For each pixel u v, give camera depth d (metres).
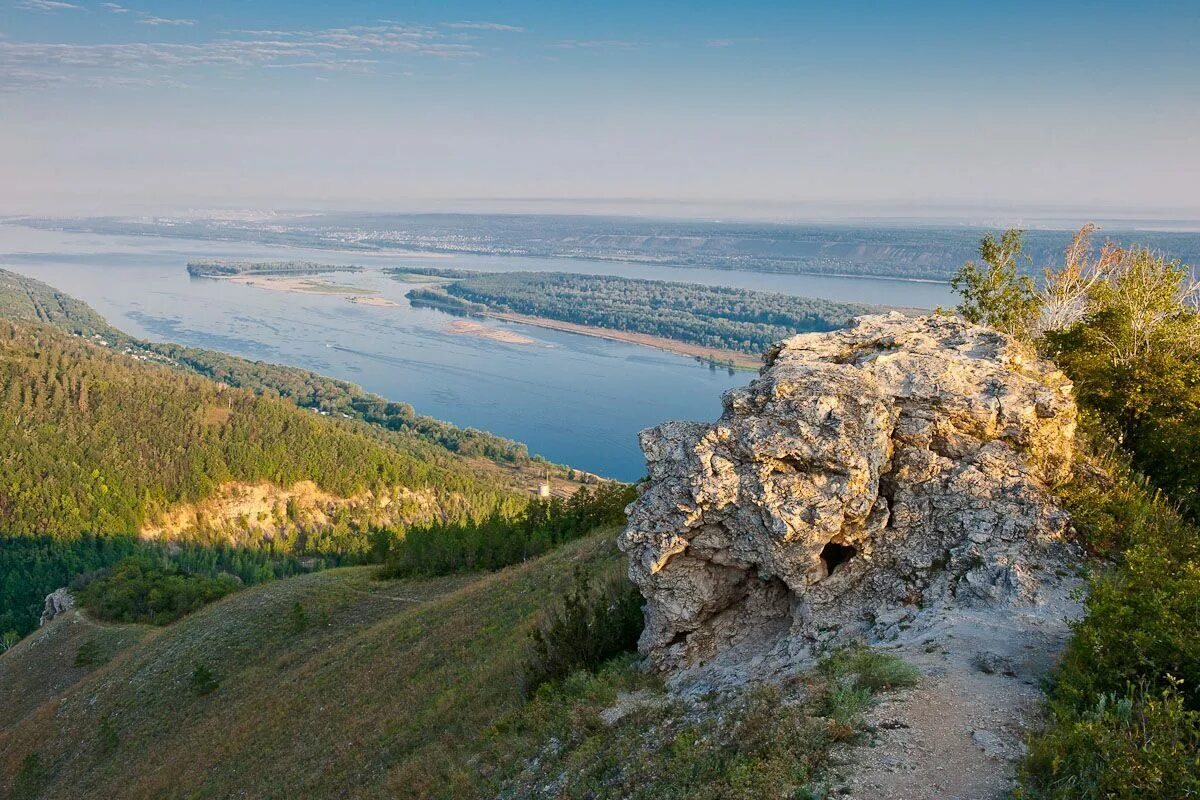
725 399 17.34
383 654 36.44
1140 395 18.33
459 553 65.06
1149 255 23.25
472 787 16.77
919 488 15.47
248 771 30.31
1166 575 11.03
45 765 44.88
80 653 69.00
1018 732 9.87
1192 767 7.78
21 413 178.25
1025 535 14.28
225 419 193.62
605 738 14.87
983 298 28.86
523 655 24.19
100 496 158.12
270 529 165.62
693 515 15.77
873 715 10.75
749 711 12.08
